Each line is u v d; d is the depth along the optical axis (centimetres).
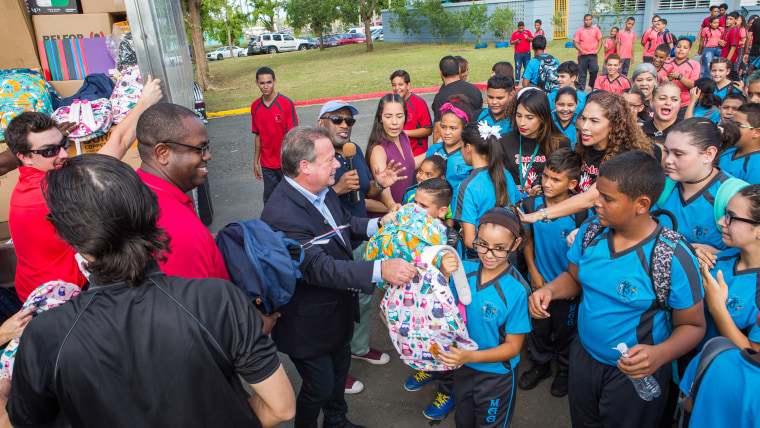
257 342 137
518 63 1675
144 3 282
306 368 247
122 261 123
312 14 2967
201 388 128
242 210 664
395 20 3303
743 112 304
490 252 230
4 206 382
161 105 196
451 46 2798
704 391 147
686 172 250
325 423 283
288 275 200
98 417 122
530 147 366
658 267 196
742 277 215
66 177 119
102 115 344
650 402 217
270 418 145
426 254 209
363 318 346
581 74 1395
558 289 235
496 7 2741
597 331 220
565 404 311
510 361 248
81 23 489
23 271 257
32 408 125
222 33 3509
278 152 592
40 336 122
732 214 208
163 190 188
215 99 1597
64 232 120
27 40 461
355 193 307
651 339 209
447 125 361
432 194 292
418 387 330
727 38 1188
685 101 666
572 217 301
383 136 387
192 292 131
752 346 199
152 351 123
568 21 2622
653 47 1307
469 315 249
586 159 324
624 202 190
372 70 2030
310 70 2200
